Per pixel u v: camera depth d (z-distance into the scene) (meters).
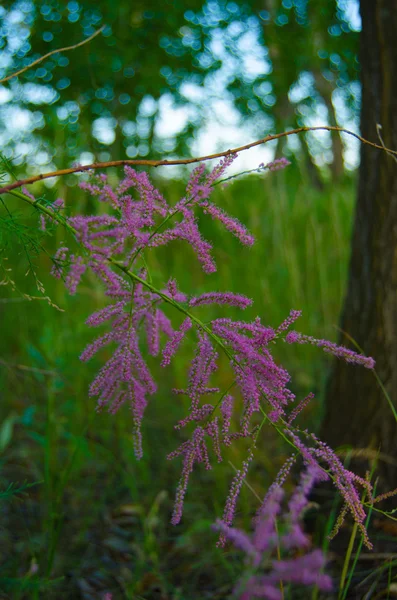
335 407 2.34
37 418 3.03
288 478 2.48
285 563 0.74
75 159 3.12
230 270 3.76
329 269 3.91
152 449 2.89
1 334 3.50
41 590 1.92
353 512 1.09
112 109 7.98
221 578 2.00
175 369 3.04
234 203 4.12
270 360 1.11
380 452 2.18
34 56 7.78
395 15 2.12
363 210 2.28
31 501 2.46
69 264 1.26
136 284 1.24
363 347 2.27
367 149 2.26
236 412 3.01
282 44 10.26
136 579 1.99
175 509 1.10
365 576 1.81
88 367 3.07
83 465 2.70
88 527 2.34
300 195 4.19
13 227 1.29
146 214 1.18
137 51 8.77
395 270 2.19
